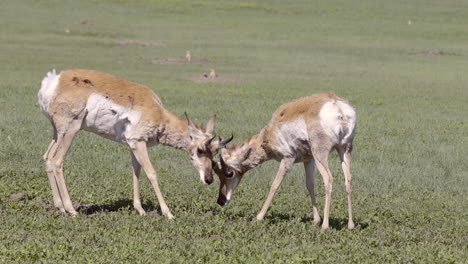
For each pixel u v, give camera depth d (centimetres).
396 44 11031
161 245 1691
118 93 2028
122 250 1606
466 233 2028
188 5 15188
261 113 4388
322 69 7862
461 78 7344
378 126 4109
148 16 13712
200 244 1714
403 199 2461
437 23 13925
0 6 13800
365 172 2864
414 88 6381
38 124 3562
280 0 16675
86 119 2041
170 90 5509
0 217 1881
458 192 2633
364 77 7206
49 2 14725
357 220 2138
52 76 2059
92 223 1883
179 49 9469
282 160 2061
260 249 1700
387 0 17325
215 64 8006
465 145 3591
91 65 7362
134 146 2036
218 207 2206
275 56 9050
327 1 16825
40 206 2055
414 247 1803
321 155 1958
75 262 1523
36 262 1516
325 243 1812
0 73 6250
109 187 2366
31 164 2658
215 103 4825
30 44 9275
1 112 3916
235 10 14950
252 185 2561
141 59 8219
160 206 2106
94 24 12106
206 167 2047
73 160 2791
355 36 11912
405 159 3170
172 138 2073
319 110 1956
